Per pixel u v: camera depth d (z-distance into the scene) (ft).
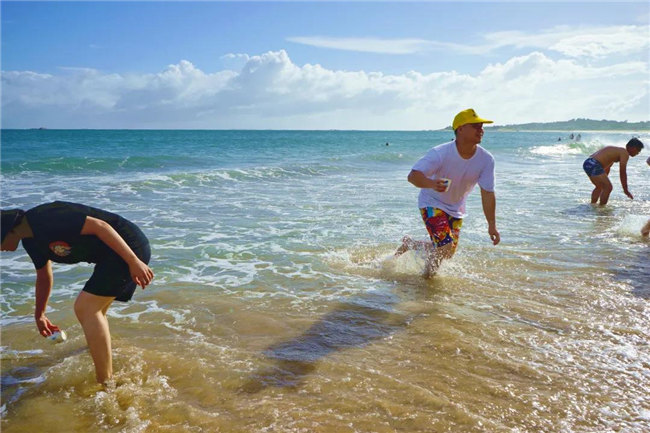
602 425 8.45
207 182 44.45
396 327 12.62
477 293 15.15
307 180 47.65
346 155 83.61
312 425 8.44
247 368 10.46
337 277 16.81
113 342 11.66
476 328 12.47
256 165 62.64
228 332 12.34
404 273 17.22
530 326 12.60
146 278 9.55
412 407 9.00
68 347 11.58
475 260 18.69
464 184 15.96
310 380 9.96
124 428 8.43
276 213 28.66
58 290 15.46
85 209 9.61
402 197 35.58
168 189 39.29
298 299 14.69
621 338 11.89
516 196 36.45
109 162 58.85
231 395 9.45
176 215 27.76
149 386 9.78
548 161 83.71
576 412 8.82
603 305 14.08
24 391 9.67
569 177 51.67
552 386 9.70
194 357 10.93
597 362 10.67
